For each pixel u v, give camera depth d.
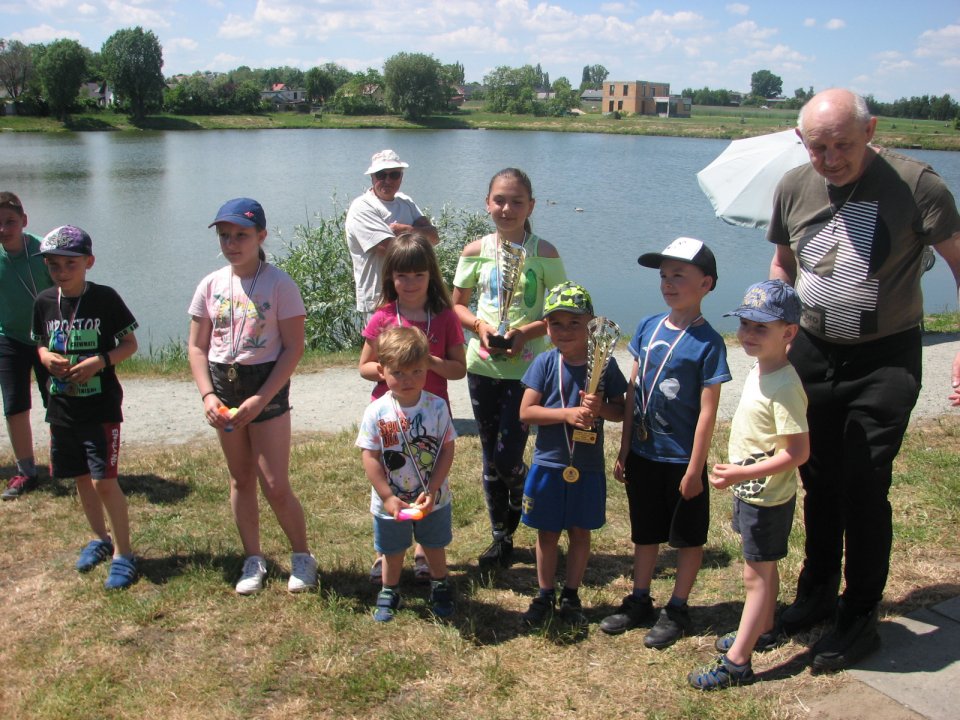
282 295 3.71
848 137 2.83
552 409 3.42
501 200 4.05
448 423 3.56
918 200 2.96
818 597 3.43
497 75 113.75
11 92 86.88
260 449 3.75
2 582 3.98
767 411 3.01
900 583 3.69
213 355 3.72
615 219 24.52
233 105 98.62
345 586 3.90
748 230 23.06
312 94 121.56
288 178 33.59
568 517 3.44
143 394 7.59
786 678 3.10
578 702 3.02
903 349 3.11
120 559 3.98
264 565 3.94
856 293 3.06
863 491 3.09
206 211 24.95
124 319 3.99
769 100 165.38
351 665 3.23
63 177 34.12
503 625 3.55
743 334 2.99
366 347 3.86
